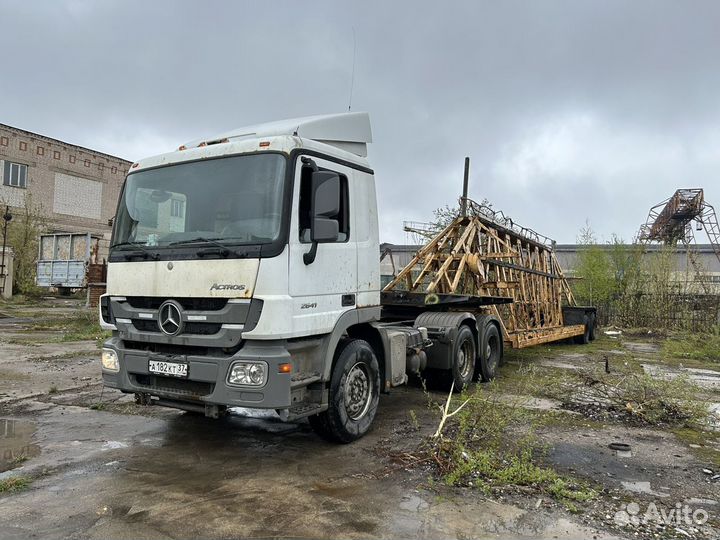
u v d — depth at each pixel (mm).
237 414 6320
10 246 25078
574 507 3830
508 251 10867
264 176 4449
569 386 8117
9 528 3363
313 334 4590
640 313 20609
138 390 4719
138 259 4762
